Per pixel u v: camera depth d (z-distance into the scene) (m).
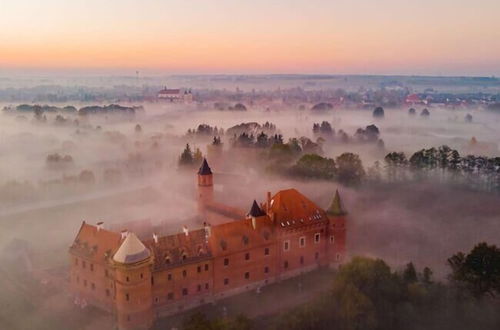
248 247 117.25
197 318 90.94
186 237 111.56
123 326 100.25
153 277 103.94
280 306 111.62
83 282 114.31
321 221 130.75
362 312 99.06
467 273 113.31
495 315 106.19
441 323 104.06
